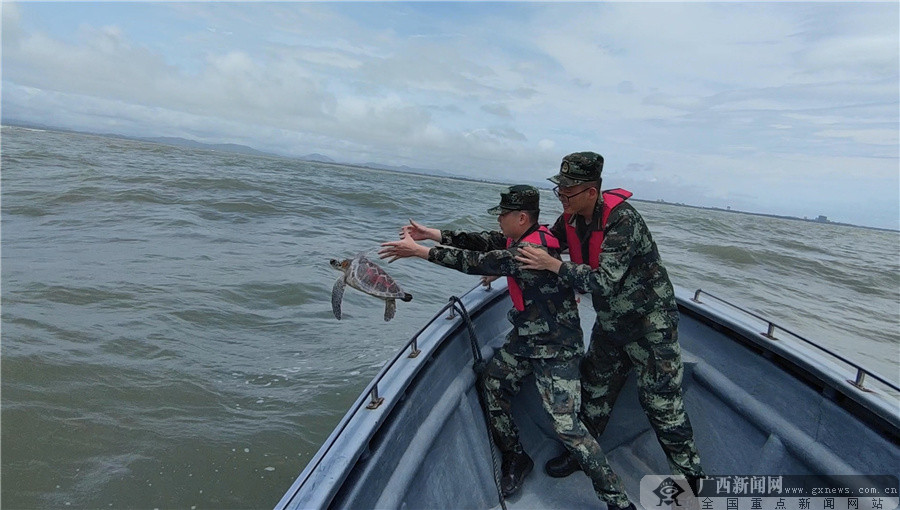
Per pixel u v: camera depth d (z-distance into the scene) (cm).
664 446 236
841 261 1847
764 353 262
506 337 282
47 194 1227
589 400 265
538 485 258
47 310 537
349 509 155
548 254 216
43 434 345
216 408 400
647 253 221
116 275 675
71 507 292
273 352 505
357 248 1011
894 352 810
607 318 237
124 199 1252
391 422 196
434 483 209
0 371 405
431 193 2689
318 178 2772
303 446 365
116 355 458
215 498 311
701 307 298
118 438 353
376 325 601
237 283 689
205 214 1201
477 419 262
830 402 225
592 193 215
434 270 939
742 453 245
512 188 229
